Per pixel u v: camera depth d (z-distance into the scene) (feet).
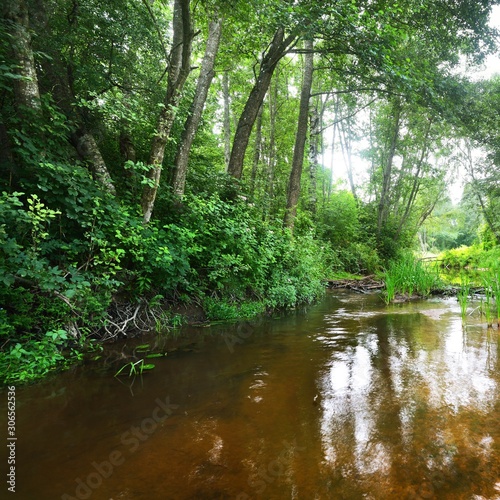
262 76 28.12
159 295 15.31
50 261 12.86
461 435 6.33
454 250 83.97
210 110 34.83
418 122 54.03
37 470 5.48
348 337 14.15
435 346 12.59
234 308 18.60
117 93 21.74
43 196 12.04
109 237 13.88
